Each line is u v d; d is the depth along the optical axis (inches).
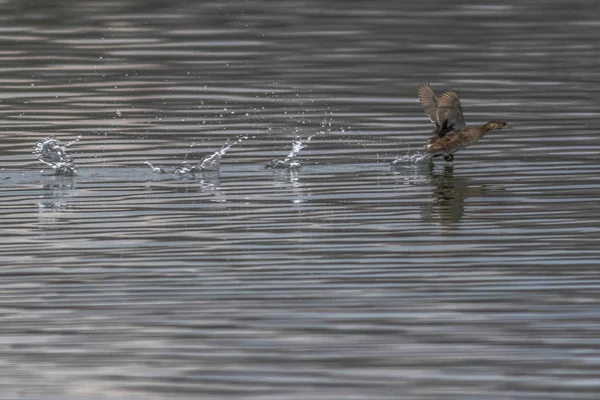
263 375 523.2
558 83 1104.2
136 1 1536.7
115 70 1176.8
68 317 586.6
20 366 534.9
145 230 714.8
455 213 743.1
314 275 637.3
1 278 637.3
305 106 1037.8
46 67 1189.1
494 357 536.7
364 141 927.0
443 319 577.9
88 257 668.7
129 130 961.5
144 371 528.7
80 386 515.2
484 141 927.0
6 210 759.7
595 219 721.6
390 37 1316.4
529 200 767.7
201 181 826.2
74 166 861.8
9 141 927.7
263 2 1529.3
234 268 649.0
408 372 523.5
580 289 609.9
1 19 1419.8
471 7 1477.6
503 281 624.1
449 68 1171.9
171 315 587.5
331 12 1456.7
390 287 619.5
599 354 537.3
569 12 1441.9
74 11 1472.7
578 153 880.9
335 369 528.1
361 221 729.6
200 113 1016.9
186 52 1255.5
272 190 802.8
